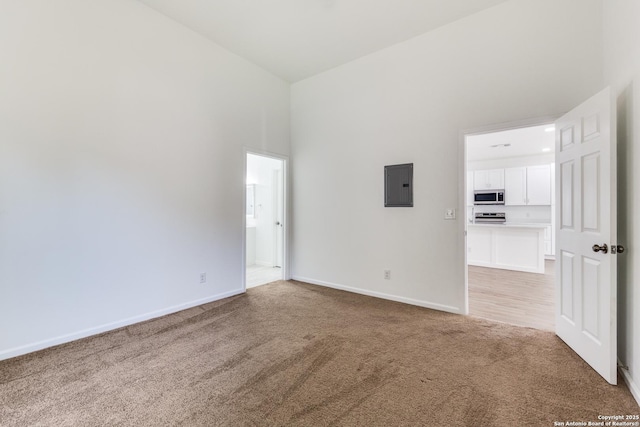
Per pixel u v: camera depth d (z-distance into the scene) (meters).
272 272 5.05
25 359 2.08
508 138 5.16
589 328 1.99
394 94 3.40
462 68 2.95
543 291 3.89
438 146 3.10
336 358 2.10
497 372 1.92
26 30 2.13
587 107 2.01
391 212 3.44
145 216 2.81
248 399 1.65
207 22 3.03
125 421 1.48
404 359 2.09
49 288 2.26
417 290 3.27
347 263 3.85
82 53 2.40
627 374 1.81
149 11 2.81
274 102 4.16
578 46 2.42
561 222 2.37
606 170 1.81
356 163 3.74
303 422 1.47
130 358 2.10
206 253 3.34
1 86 2.04
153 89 2.85
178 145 3.06
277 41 3.35
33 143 2.17
